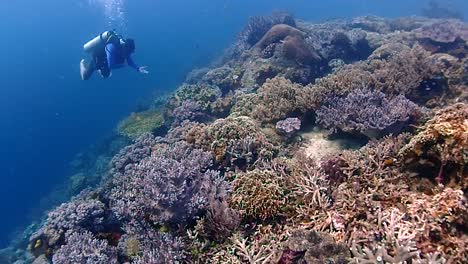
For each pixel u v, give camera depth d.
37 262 6.59
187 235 5.16
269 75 13.18
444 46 14.91
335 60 14.54
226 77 15.56
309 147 7.51
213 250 4.93
